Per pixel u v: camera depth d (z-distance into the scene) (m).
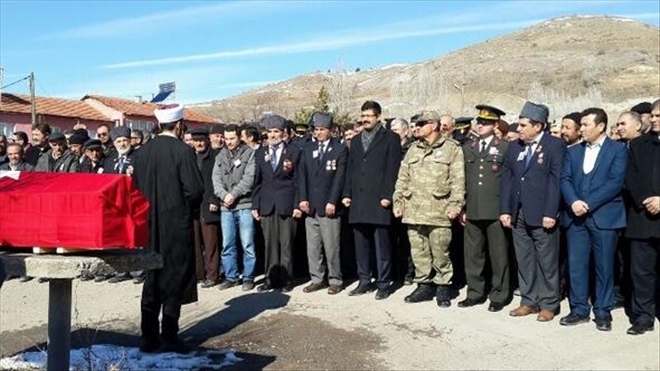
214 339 6.51
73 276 4.21
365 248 8.00
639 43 112.62
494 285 7.25
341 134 10.79
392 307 7.43
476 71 98.88
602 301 6.46
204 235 8.66
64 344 4.70
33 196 4.42
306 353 6.05
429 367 5.64
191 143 8.82
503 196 7.00
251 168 8.37
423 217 7.36
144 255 4.59
